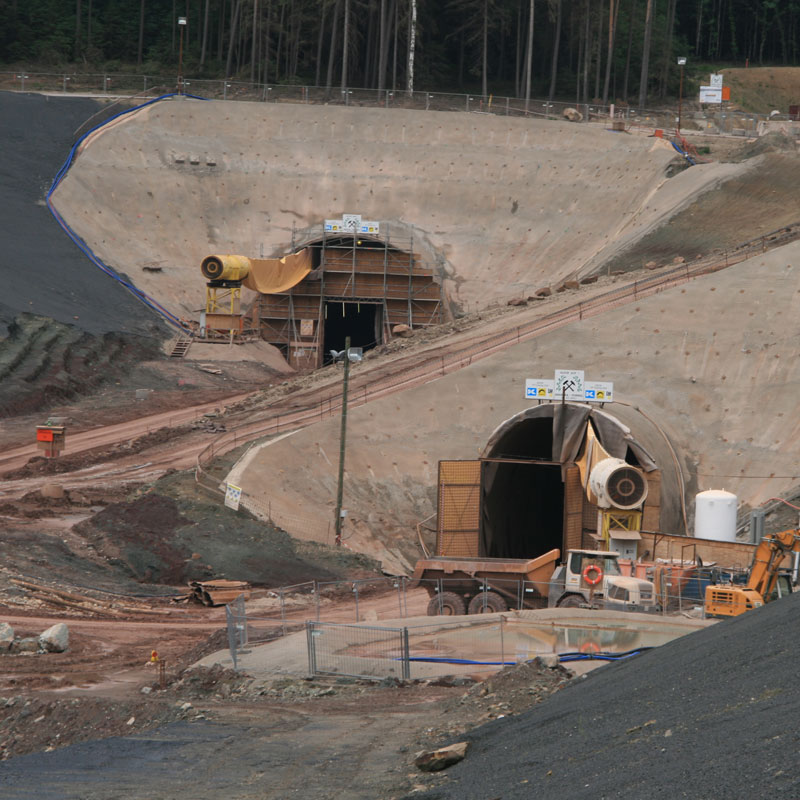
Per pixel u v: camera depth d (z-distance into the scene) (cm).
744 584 3719
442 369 7138
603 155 10875
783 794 1142
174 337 9388
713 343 6569
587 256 9919
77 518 5409
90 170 10806
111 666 3247
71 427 7194
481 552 5169
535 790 1432
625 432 4969
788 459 5875
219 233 10681
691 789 1247
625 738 1577
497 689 2397
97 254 10038
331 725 2209
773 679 1681
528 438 5628
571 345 6769
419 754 1798
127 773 1866
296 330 10150
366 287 10262
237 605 3550
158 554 4841
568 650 2886
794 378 6231
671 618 3406
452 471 5222
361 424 6347
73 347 8381
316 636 3072
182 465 6334
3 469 6328
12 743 2470
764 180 9444
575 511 4978
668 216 9338
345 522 5759
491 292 10025
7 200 10181
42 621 3831
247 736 2128
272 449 6050
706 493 4872
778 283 6769
